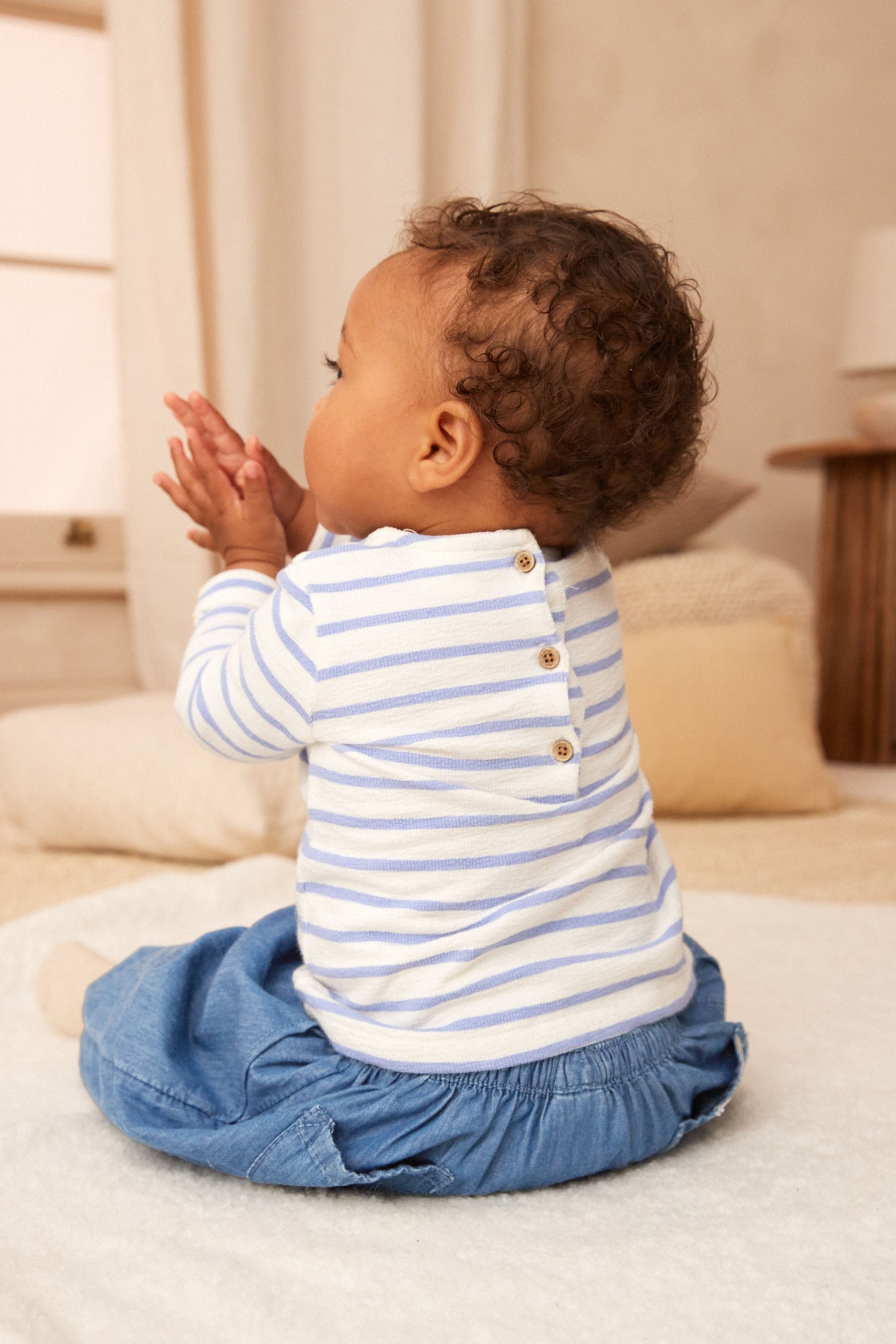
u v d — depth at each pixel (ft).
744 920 4.33
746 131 9.84
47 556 7.59
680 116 9.53
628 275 2.26
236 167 7.28
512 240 2.27
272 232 7.50
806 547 10.44
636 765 2.49
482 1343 1.76
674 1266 2.00
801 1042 3.14
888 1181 2.33
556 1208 2.25
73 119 7.60
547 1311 1.86
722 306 9.84
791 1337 1.78
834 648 9.11
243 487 2.75
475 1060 2.23
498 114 8.09
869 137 10.41
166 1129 2.33
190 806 5.19
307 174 7.68
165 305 7.19
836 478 9.06
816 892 4.91
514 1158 2.27
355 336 2.39
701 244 9.71
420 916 2.24
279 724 2.33
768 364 10.11
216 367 7.50
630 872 2.39
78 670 7.68
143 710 6.01
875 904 4.59
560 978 2.27
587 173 9.14
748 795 6.63
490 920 2.23
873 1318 1.84
